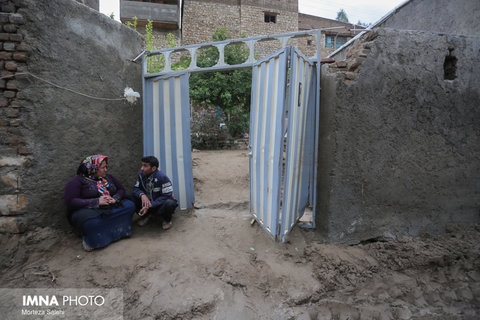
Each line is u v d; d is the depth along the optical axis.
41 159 2.86
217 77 9.28
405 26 5.65
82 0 4.63
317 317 2.36
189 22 13.78
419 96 3.23
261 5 14.52
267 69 3.09
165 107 3.87
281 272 2.73
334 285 2.68
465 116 3.38
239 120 10.45
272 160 2.96
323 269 2.81
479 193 3.48
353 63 3.06
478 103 3.41
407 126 3.23
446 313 2.48
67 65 3.03
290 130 2.75
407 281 2.80
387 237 3.28
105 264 2.67
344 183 3.13
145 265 2.67
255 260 2.88
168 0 14.41
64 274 2.55
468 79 3.37
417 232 3.35
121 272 2.59
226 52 9.41
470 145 3.42
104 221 2.93
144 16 12.97
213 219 3.76
